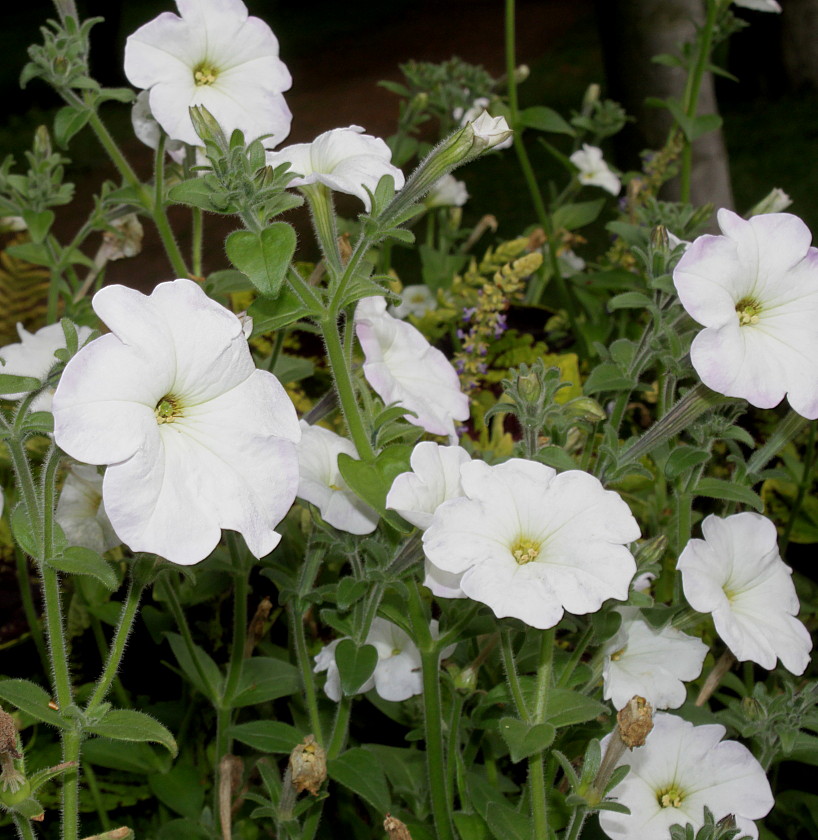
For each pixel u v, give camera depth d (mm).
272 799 721
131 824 854
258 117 792
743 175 2459
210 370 639
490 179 2520
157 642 818
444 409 754
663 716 714
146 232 2293
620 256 1046
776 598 738
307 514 836
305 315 696
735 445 771
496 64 4477
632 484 929
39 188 885
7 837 818
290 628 836
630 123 1245
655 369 978
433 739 716
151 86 779
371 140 724
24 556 851
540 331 1009
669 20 1140
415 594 710
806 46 3006
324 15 6555
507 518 670
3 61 5477
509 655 680
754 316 704
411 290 1131
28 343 818
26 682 647
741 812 710
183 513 625
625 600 660
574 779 663
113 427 615
